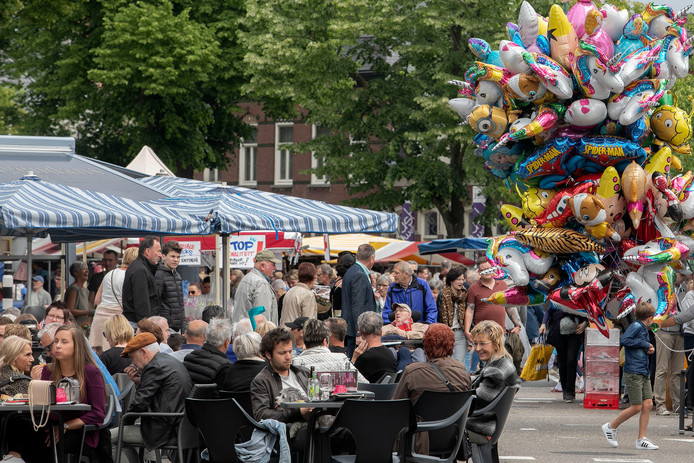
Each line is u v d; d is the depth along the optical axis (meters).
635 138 14.07
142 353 13.30
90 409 11.21
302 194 68.19
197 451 12.88
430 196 47.69
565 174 14.43
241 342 12.88
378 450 10.84
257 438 11.26
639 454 16.55
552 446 17.36
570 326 23.94
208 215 17.25
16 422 11.54
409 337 19.06
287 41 44.62
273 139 69.19
